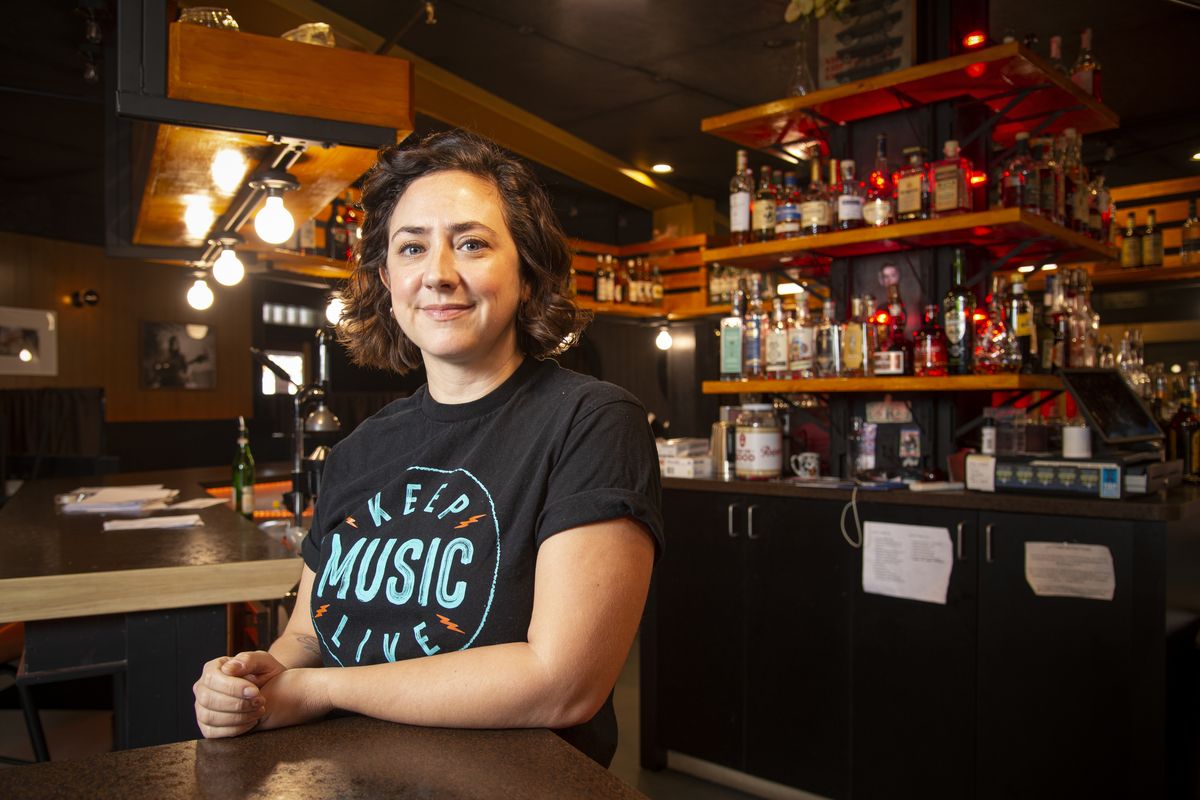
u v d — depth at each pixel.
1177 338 6.53
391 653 0.97
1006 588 2.34
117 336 8.19
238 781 0.73
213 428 8.90
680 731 3.00
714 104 6.03
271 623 2.43
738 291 3.32
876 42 2.89
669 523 3.05
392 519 1.02
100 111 5.73
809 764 2.71
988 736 2.36
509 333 1.06
